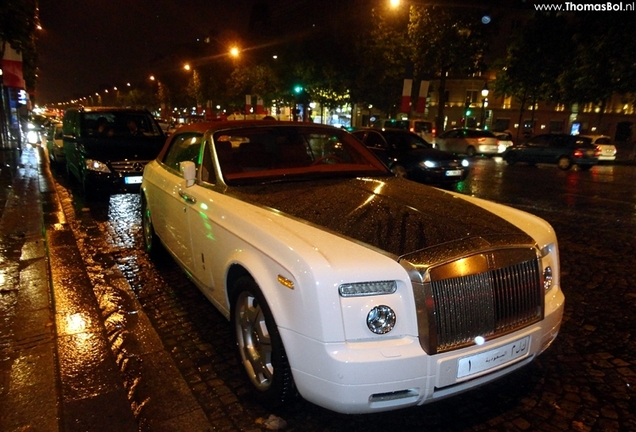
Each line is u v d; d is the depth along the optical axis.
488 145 24.91
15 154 17.95
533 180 15.14
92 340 3.84
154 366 3.50
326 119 53.59
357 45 29.80
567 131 45.56
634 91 20.84
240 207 3.36
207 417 2.94
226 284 3.37
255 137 4.30
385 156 12.91
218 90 54.19
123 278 5.32
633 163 22.86
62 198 10.34
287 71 34.88
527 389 3.27
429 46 23.47
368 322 2.44
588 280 5.39
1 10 10.09
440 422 2.92
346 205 3.31
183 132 5.02
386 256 2.58
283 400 2.84
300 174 4.08
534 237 3.06
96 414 2.91
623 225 8.22
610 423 2.90
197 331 4.11
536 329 2.85
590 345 3.88
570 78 24.64
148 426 2.83
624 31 19.44
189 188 4.11
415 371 2.45
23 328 4.02
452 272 2.52
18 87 14.91
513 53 30.53
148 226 5.97
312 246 2.64
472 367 2.60
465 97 44.44
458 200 3.65
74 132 10.84
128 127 11.04
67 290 4.85
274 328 2.74
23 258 5.80
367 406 2.46
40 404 2.99
